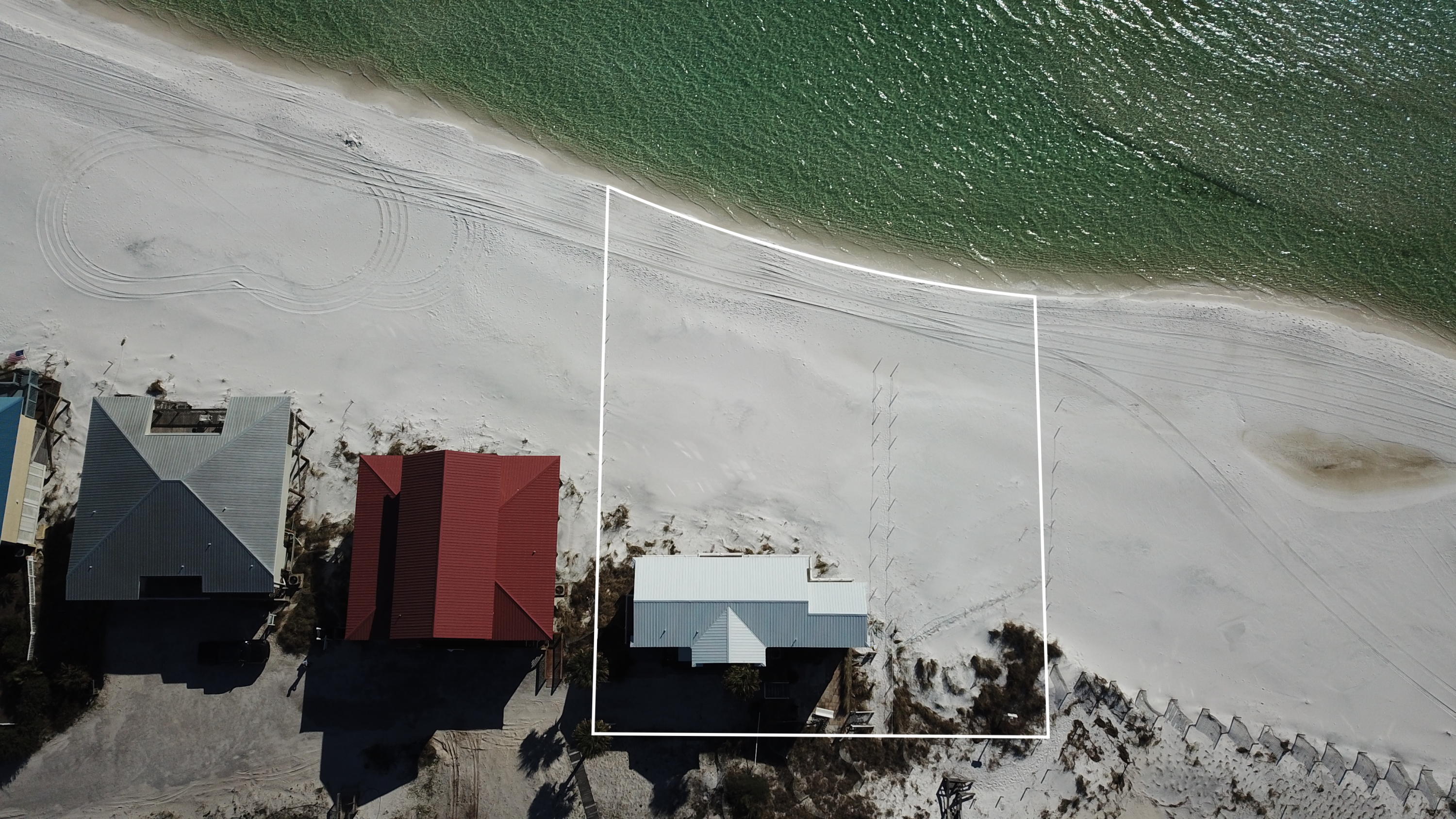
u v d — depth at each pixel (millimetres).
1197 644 32281
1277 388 34438
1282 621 32500
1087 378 34406
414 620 28344
